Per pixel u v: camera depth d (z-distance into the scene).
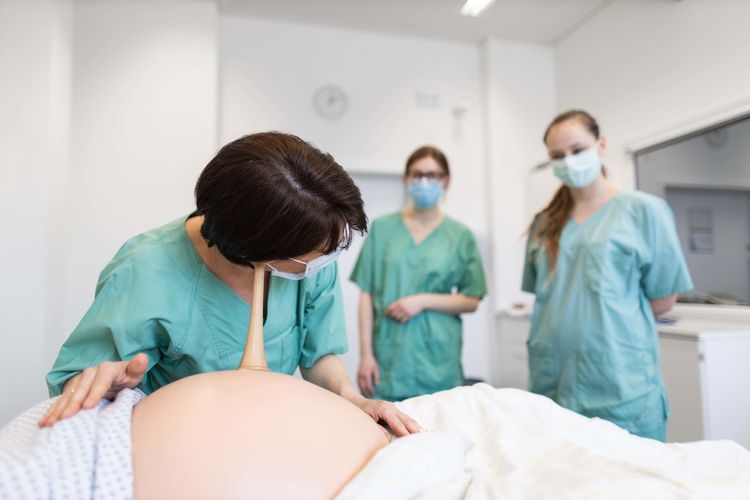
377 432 0.58
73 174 2.30
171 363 0.72
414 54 3.00
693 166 2.29
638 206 1.26
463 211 3.03
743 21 1.99
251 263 0.59
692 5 2.22
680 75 2.28
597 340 1.22
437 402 0.81
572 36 3.00
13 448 0.43
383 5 2.66
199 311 0.69
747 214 2.07
